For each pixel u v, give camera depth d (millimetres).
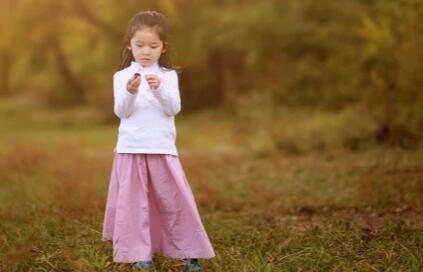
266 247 6027
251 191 9805
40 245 5906
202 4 26953
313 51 22906
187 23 26953
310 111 19156
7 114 35906
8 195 9516
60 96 38781
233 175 11789
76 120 30688
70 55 34625
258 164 13078
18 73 37094
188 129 22344
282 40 22656
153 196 5281
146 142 5145
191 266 5293
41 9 28688
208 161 13938
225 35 24250
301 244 6094
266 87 23281
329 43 20734
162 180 5203
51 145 17672
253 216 7762
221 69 29266
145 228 5125
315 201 8547
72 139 20422
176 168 5234
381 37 13836
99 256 5555
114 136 21844
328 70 20641
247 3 25188
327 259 5465
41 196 9000
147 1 26719
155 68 5273
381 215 7477
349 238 6195
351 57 18562
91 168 12734
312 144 14422
